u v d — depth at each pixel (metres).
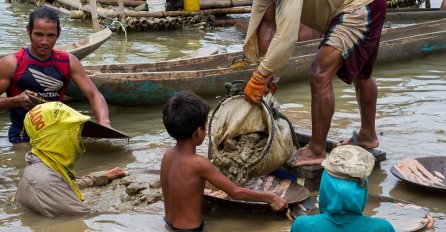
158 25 13.00
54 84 5.84
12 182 5.07
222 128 4.68
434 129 6.29
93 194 4.75
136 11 13.19
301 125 6.55
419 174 4.95
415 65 9.31
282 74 8.09
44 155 4.51
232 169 4.52
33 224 4.28
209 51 9.88
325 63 4.78
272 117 4.55
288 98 7.66
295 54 9.02
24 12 15.09
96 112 5.97
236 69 7.60
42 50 5.67
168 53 10.80
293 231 3.39
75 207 4.41
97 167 5.43
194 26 13.25
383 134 6.14
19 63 5.72
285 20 4.46
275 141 4.52
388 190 4.87
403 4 16.03
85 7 13.80
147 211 4.47
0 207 4.55
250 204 4.36
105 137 5.97
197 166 4.05
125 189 4.82
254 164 4.49
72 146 4.50
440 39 9.82
